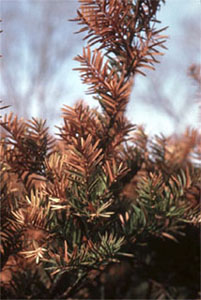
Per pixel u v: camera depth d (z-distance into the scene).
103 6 0.68
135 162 0.76
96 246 0.64
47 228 0.66
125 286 0.78
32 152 0.70
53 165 0.67
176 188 0.67
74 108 0.68
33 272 0.73
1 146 0.71
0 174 0.71
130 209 0.71
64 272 0.67
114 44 0.70
